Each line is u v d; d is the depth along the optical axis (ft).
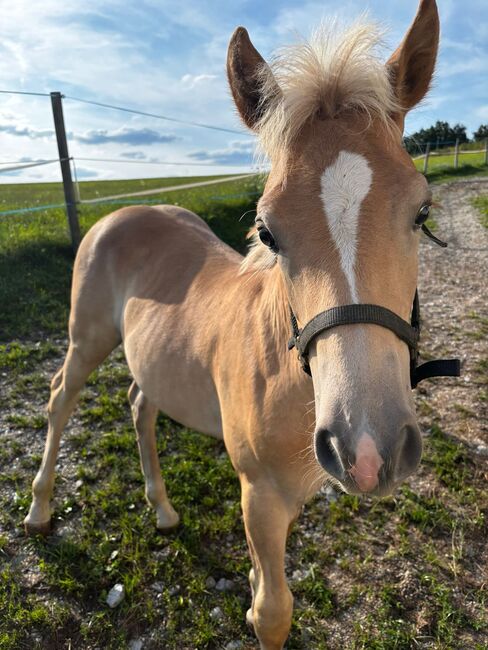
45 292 18.76
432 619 7.48
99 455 11.07
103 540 8.88
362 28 5.26
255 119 5.90
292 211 4.67
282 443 5.65
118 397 13.16
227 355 6.52
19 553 8.73
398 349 4.40
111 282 9.38
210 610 7.77
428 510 9.38
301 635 7.36
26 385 13.67
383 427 3.95
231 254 8.89
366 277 4.34
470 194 45.09
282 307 5.61
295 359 5.37
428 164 65.62
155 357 8.00
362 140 4.83
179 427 12.05
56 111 21.09
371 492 3.99
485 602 7.71
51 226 26.66
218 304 7.27
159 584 8.17
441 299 20.15
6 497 9.93
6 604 7.79
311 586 7.98
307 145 4.89
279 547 6.02
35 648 7.23
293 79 5.18
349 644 7.23
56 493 10.02
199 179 63.57
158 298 8.39
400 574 8.19
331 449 4.29
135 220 9.66
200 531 9.12
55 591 8.04
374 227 4.43
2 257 20.94
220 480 10.28
